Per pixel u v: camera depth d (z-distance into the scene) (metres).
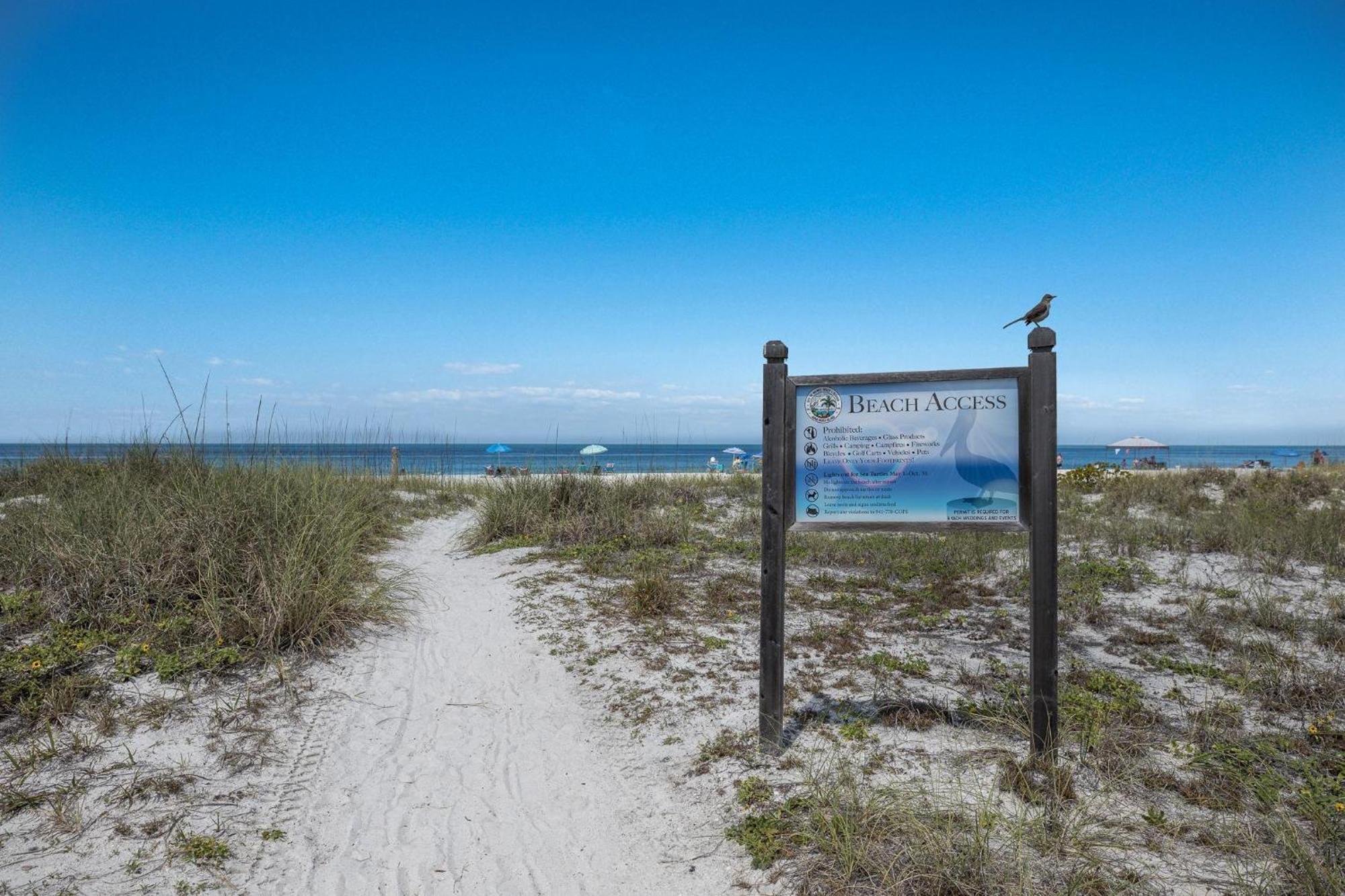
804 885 3.40
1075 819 3.71
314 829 4.02
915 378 4.36
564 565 9.27
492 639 6.93
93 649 5.53
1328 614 6.71
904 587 8.18
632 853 3.85
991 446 4.29
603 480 13.28
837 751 4.55
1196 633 6.37
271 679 5.57
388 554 10.20
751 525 11.35
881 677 5.61
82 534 6.73
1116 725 4.62
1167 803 3.86
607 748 4.95
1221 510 12.16
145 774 4.29
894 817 3.68
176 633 5.81
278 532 7.20
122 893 3.38
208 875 3.55
